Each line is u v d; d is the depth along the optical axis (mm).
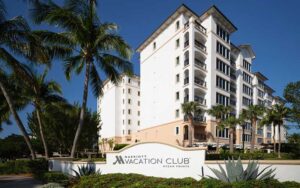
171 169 11617
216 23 49062
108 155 13492
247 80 64875
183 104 40125
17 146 50094
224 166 10352
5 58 17750
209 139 44281
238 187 7211
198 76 46562
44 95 25594
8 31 17219
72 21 17641
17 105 25188
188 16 47219
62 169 16984
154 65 53188
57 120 28844
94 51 19062
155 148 12219
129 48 18625
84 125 30938
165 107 48344
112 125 72438
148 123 53375
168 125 46750
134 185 8922
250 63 66562
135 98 74312
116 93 72875
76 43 18781
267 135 75250
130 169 12695
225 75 50312
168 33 49469
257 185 7438
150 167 12164
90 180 10812
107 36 18328
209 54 46531
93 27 18969
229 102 51312
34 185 15047
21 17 17578
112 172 13172
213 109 43125
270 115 46875
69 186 12078
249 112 48062
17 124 21312
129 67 20109
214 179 8523
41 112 26406
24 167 21500
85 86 19016
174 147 11742
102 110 80875
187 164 11297
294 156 36188
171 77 47375
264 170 8930
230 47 54969
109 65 20016
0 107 24938
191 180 9133
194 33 44094
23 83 22406
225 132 48719
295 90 25094
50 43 18609
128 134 71312
